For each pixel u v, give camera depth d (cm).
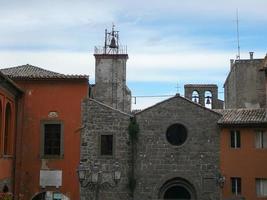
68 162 3812
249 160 3731
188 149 3819
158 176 3806
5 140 3722
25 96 3897
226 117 3847
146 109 3875
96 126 3850
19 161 3819
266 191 3703
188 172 3797
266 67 3772
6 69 4244
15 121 3834
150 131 3853
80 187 3766
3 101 3494
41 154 3825
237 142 3788
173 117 3859
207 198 3753
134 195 3788
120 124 3847
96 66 4909
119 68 4903
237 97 5269
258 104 5188
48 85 3906
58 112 3872
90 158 3809
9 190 3688
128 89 4947
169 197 3825
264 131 3741
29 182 3803
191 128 3838
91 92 4456
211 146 3809
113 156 3812
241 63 5300
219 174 3747
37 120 3866
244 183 3719
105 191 3781
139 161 3822
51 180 3794
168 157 3822
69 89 3894
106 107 3866
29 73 4016
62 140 3831
